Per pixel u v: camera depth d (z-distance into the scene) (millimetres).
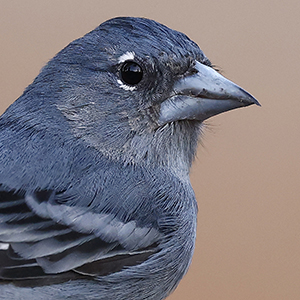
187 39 1595
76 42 1594
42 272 1576
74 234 1579
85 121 1590
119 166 1590
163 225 1588
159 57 1590
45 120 1591
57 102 1592
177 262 1590
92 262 1581
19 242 1575
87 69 1591
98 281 1582
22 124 1591
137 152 1592
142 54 1589
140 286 1586
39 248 1576
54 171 1583
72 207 1580
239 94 1592
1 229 1575
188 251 1593
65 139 1589
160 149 1594
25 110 1593
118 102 1590
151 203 1588
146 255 1586
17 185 1579
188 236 1592
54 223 1578
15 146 1586
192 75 1592
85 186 1583
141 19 1593
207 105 1592
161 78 1590
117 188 1586
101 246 1581
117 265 1583
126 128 1591
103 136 1590
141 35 1591
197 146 1604
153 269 1586
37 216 1577
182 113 1593
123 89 1590
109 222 1582
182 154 1599
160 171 1594
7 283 1576
